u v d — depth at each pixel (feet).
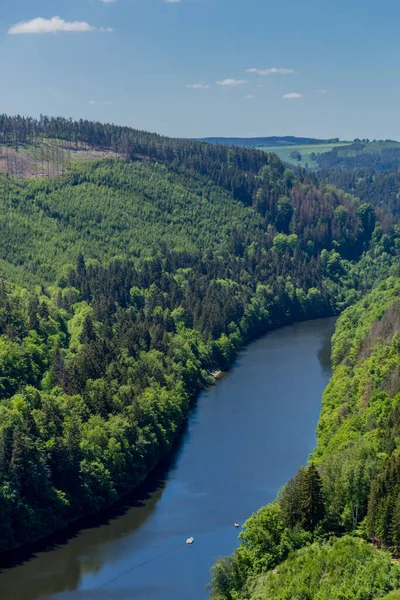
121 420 566.36
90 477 514.68
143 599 410.72
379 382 568.82
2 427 487.20
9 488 468.75
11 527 467.52
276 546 398.42
